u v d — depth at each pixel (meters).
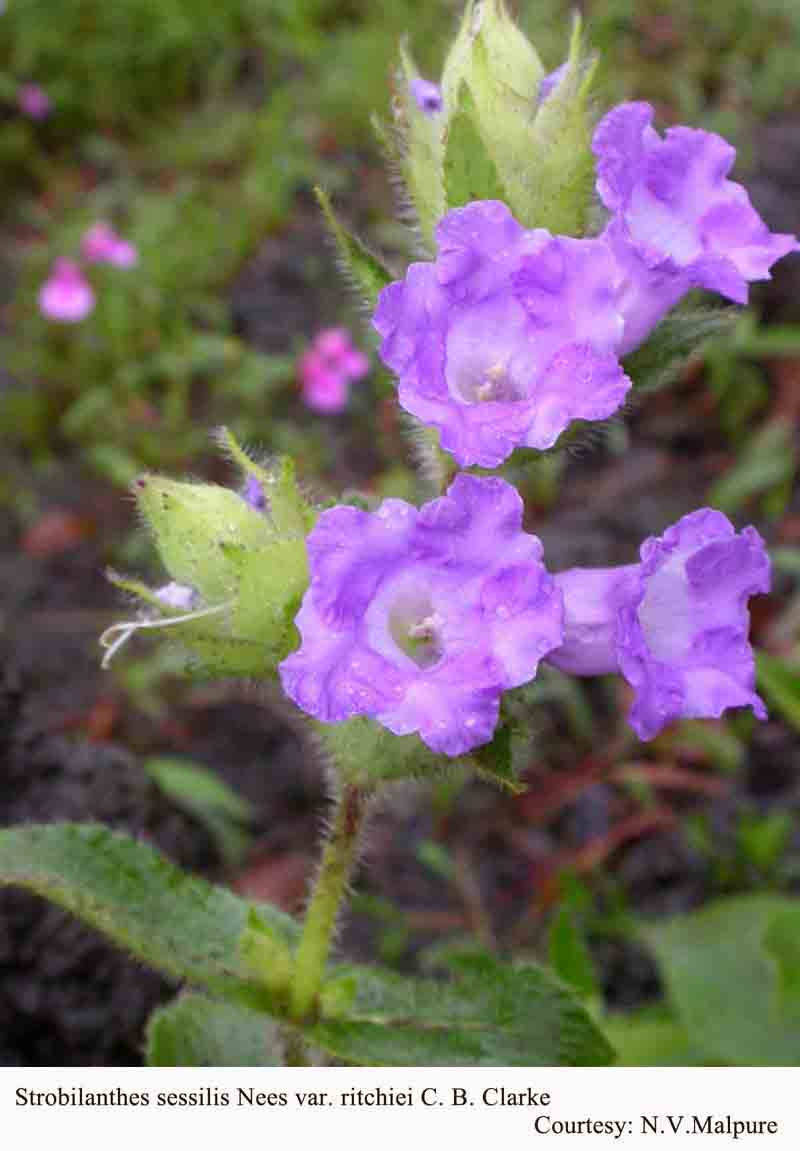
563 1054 0.14
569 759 0.25
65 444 0.33
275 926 0.14
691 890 0.23
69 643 0.28
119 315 0.34
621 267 0.11
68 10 0.46
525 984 0.14
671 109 0.43
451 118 0.12
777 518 0.29
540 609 0.10
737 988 0.18
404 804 0.25
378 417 0.32
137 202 0.40
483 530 0.10
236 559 0.12
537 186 0.12
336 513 0.10
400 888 0.24
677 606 0.12
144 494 0.12
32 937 0.18
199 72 0.47
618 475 0.30
